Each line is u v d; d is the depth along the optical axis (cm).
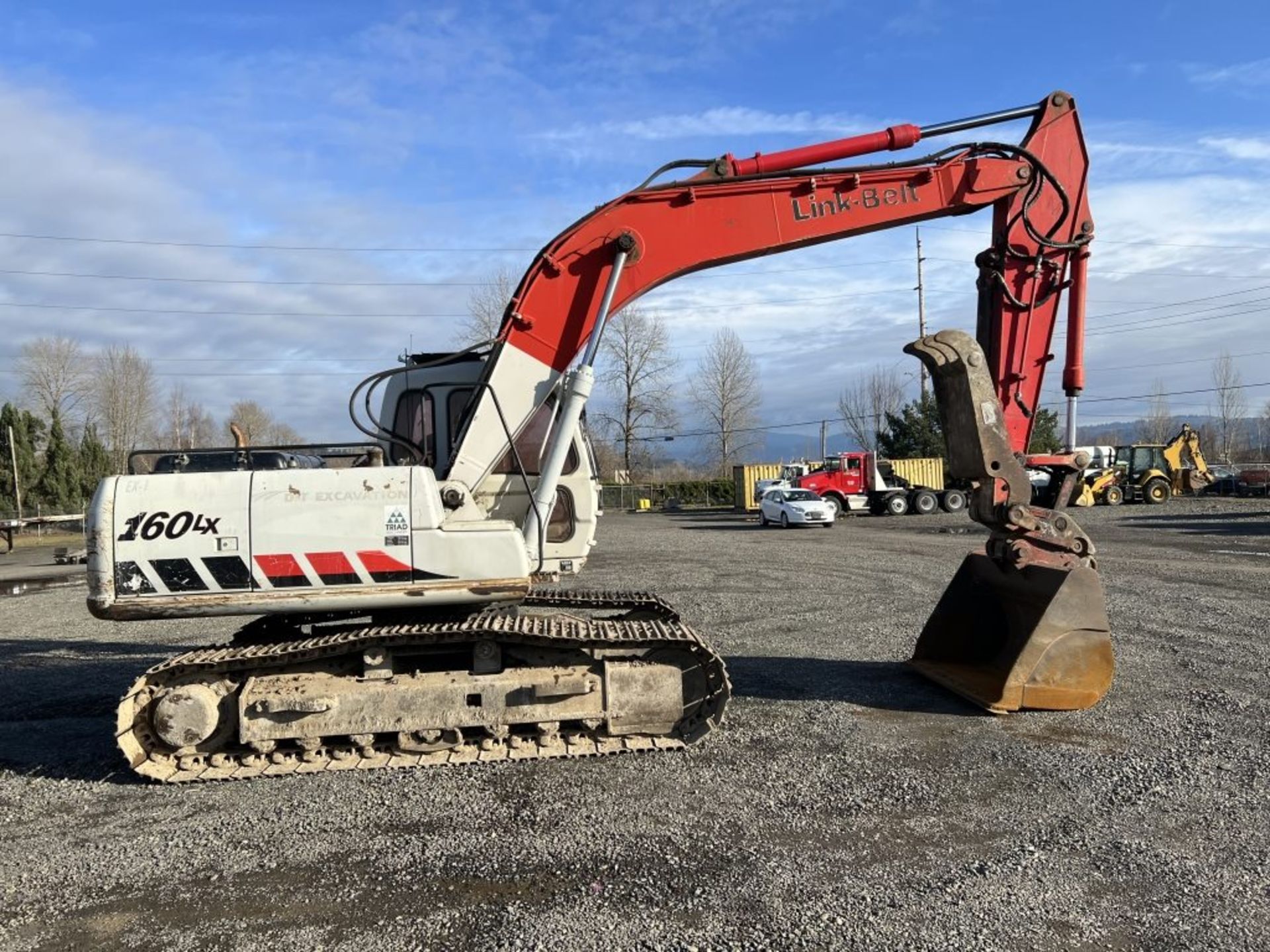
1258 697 684
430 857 434
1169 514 2836
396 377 706
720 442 7644
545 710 591
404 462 704
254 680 580
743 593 1332
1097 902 375
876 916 366
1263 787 501
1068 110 703
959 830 452
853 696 715
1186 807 476
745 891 390
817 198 678
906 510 3566
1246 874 397
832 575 1549
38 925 377
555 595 787
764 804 493
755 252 673
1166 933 349
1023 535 684
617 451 7281
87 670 904
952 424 695
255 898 398
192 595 567
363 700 577
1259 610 1046
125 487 571
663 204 661
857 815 475
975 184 691
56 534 4372
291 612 579
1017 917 363
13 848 460
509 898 390
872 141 677
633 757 578
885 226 692
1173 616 1015
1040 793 501
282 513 574
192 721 564
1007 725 632
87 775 576
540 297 649
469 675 599
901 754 572
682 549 2159
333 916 379
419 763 568
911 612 1123
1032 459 699
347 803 512
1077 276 704
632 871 412
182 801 524
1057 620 657
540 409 675
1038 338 711
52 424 5166
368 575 578
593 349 645
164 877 421
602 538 2706
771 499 3278
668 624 666
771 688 747
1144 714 646
